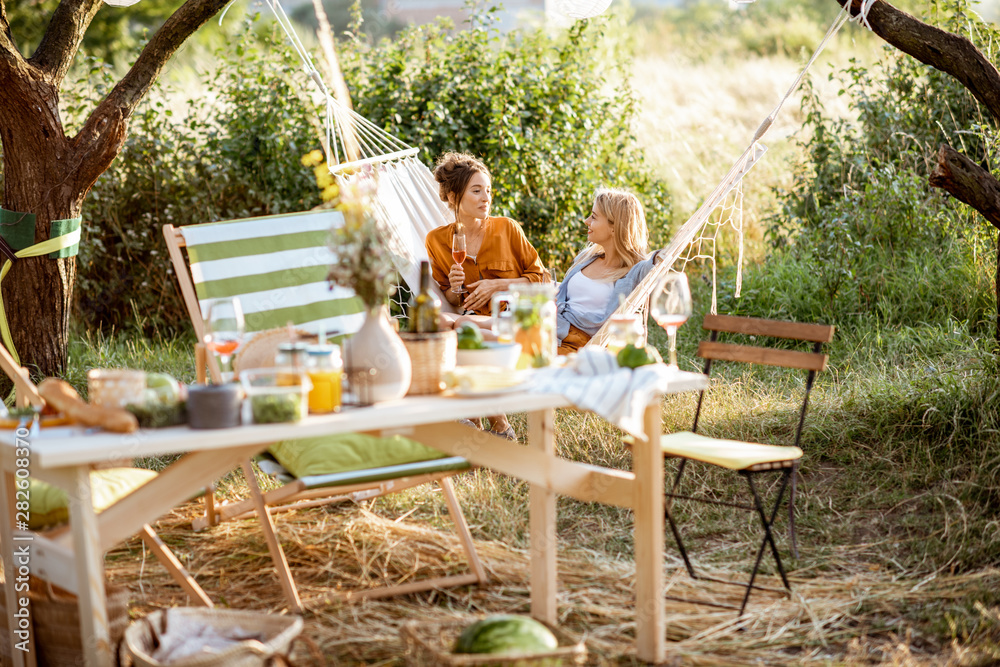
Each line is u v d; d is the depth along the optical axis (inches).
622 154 269.9
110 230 256.1
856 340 209.0
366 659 100.1
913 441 151.6
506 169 243.3
